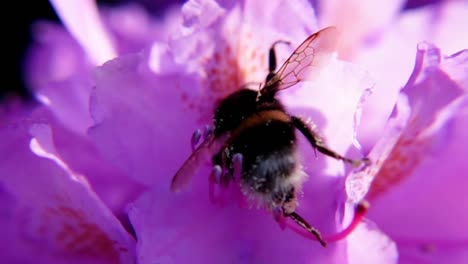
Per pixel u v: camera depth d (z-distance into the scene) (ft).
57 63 0.78
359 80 0.56
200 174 0.58
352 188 0.55
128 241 0.56
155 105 0.57
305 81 0.57
